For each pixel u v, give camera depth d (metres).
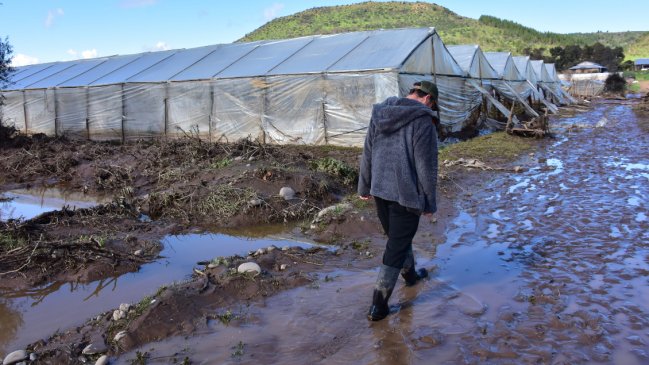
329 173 8.50
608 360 3.03
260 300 4.08
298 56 15.84
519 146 13.36
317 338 3.44
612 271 4.43
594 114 24.44
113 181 9.66
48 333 3.74
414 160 3.64
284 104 14.70
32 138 15.45
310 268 4.82
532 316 3.64
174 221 6.86
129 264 5.13
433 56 15.12
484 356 3.13
